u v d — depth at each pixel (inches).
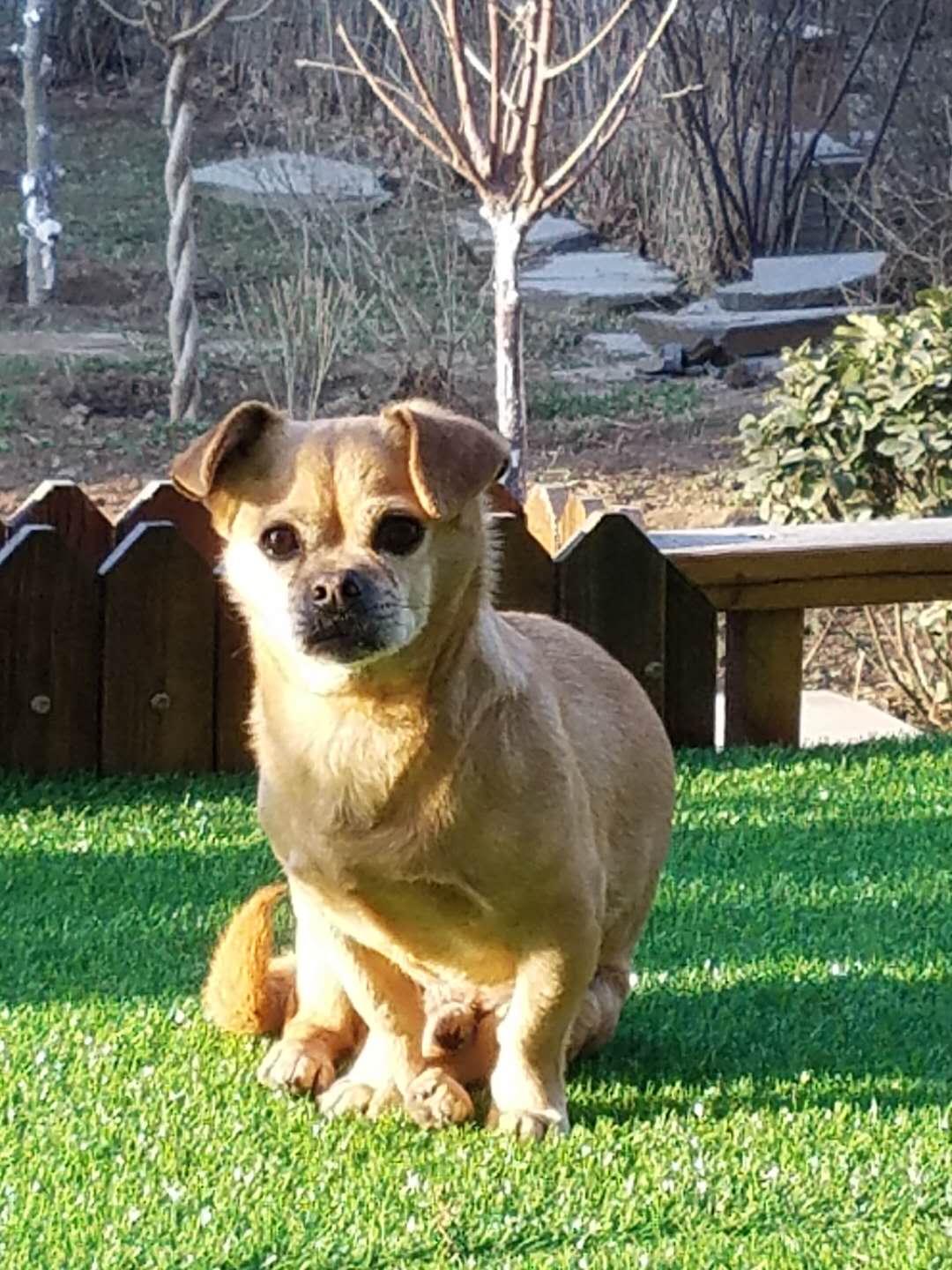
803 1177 65.2
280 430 66.7
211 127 255.3
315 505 65.3
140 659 97.0
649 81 203.5
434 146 134.7
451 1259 61.9
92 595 96.5
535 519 105.2
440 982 69.4
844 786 96.6
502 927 66.9
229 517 67.1
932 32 215.5
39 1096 69.1
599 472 157.9
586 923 67.1
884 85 216.7
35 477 153.8
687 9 203.5
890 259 195.5
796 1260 61.6
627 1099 69.9
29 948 79.4
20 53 203.6
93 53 277.4
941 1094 69.8
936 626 116.5
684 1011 75.5
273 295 178.9
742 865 87.6
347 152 233.9
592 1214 63.6
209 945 79.8
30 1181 64.9
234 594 68.9
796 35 207.6
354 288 181.9
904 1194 64.4
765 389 178.1
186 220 162.4
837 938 81.0
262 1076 70.4
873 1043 73.0
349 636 63.6
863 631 129.1
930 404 115.6
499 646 66.6
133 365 179.0
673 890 85.0
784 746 102.4
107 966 78.0
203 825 91.3
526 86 127.6
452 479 64.4
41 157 199.5
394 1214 63.6
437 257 202.5
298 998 72.9
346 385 175.5
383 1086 69.5
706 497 151.9
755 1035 73.7
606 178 218.7
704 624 101.0
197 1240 62.4
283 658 66.1
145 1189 64.6
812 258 200.2
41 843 89.1
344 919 67.5
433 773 65.2
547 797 66.1
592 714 71.6
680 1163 65.7
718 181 206.5
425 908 66.6
